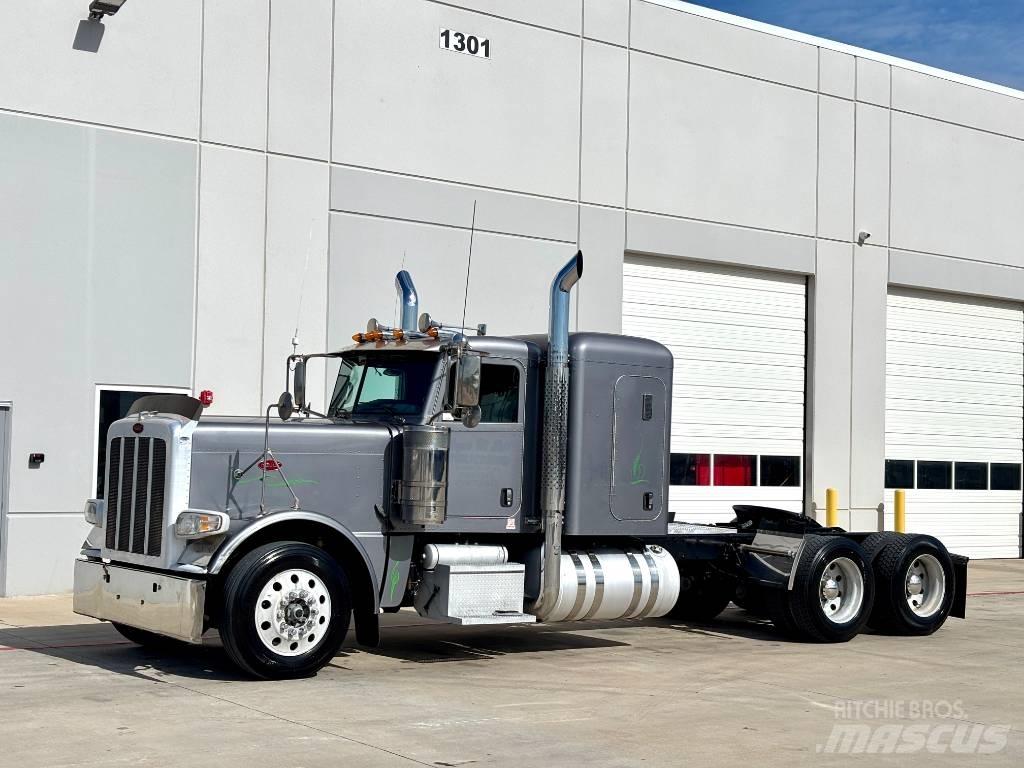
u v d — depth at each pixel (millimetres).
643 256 19562
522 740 7527
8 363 14219
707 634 12750
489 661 10641
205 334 15469
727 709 8680
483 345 10562
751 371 20625
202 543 9359
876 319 22000
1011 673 10516
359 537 10047
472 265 17578
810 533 12641
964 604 13094
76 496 14602
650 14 19391
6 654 10453
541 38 18281
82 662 10055
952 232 23094
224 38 15672
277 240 15992
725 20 20234
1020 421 24344
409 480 10008
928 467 22859
